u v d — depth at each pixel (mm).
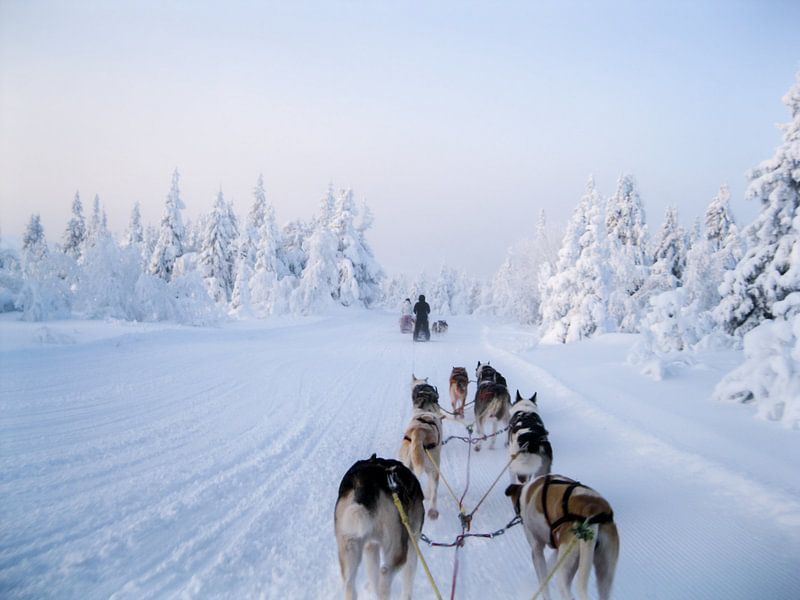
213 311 30125
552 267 46000
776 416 9445
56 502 6137
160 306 27641
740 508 6086
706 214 41562
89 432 8789
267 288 43312
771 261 16578
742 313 17219
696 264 33938
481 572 5039
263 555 5207
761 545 5301
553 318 30484
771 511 5895
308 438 9297
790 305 13789
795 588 4586
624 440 8797
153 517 5895
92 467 7289
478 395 9656
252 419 10367
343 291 54594
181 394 12031
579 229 30844
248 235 53750
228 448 8469
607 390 12594
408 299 37094
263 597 4504
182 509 6145
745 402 10719
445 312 86375
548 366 17422
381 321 46188
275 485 7051
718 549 5297
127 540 5352
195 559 5059
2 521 5609
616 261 35125
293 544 5461
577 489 4312
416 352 23297
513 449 6855
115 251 27328
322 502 6566
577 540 3914
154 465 7520
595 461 8016
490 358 21531
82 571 4754
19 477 6789
